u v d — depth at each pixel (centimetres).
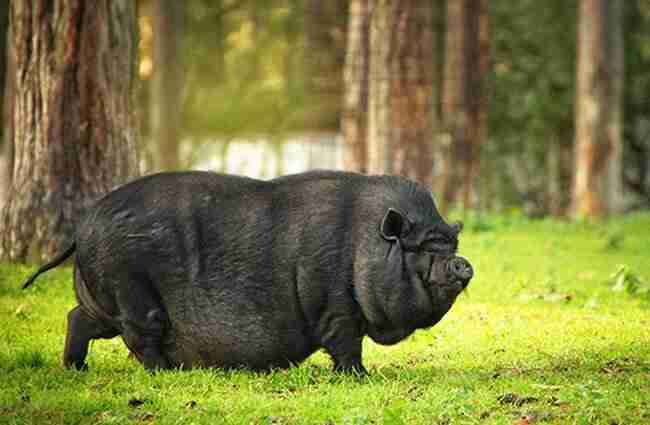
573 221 4503
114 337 1742
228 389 1520
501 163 6662
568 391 1462
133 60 2702
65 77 2638
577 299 2450
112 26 2655
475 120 5328
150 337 1608
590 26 5103
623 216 5209
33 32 2650
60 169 2642
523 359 1764
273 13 7344
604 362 1717
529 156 6650
